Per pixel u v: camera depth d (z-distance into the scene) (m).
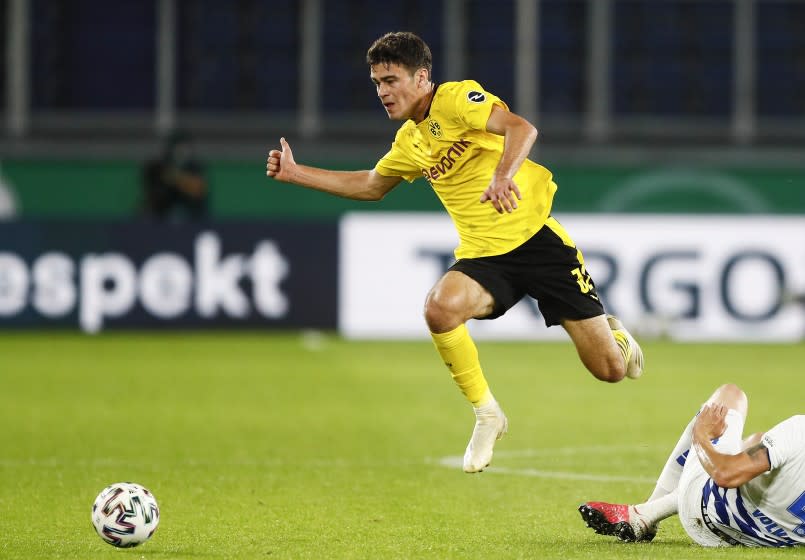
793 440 17.55
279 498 24.83
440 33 80.12
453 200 22.19
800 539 18.28
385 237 64.12
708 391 44.47
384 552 19.42
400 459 30.20
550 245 21.86
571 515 22.94
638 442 32.91
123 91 78.06
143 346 60.44
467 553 19.27
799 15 79.06
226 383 46.81
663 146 73.31
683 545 19.52
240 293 64.00
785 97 79.00
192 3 78.88
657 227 62.72
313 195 70.94
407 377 49.00
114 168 71.38
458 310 21.23
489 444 21.44
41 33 77.62
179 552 19.39
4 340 62.62
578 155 72.31
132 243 63.56
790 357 56.72
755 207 70.62
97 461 29.70
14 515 22.81
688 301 63.03
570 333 22.30
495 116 20.83
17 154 71.19
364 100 78.75
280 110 79.00
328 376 49.22
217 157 72.25
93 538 20.58
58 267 63.59
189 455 30.73
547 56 79.38
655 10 79.62
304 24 77.31
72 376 48.75
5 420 37.22
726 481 17.48
